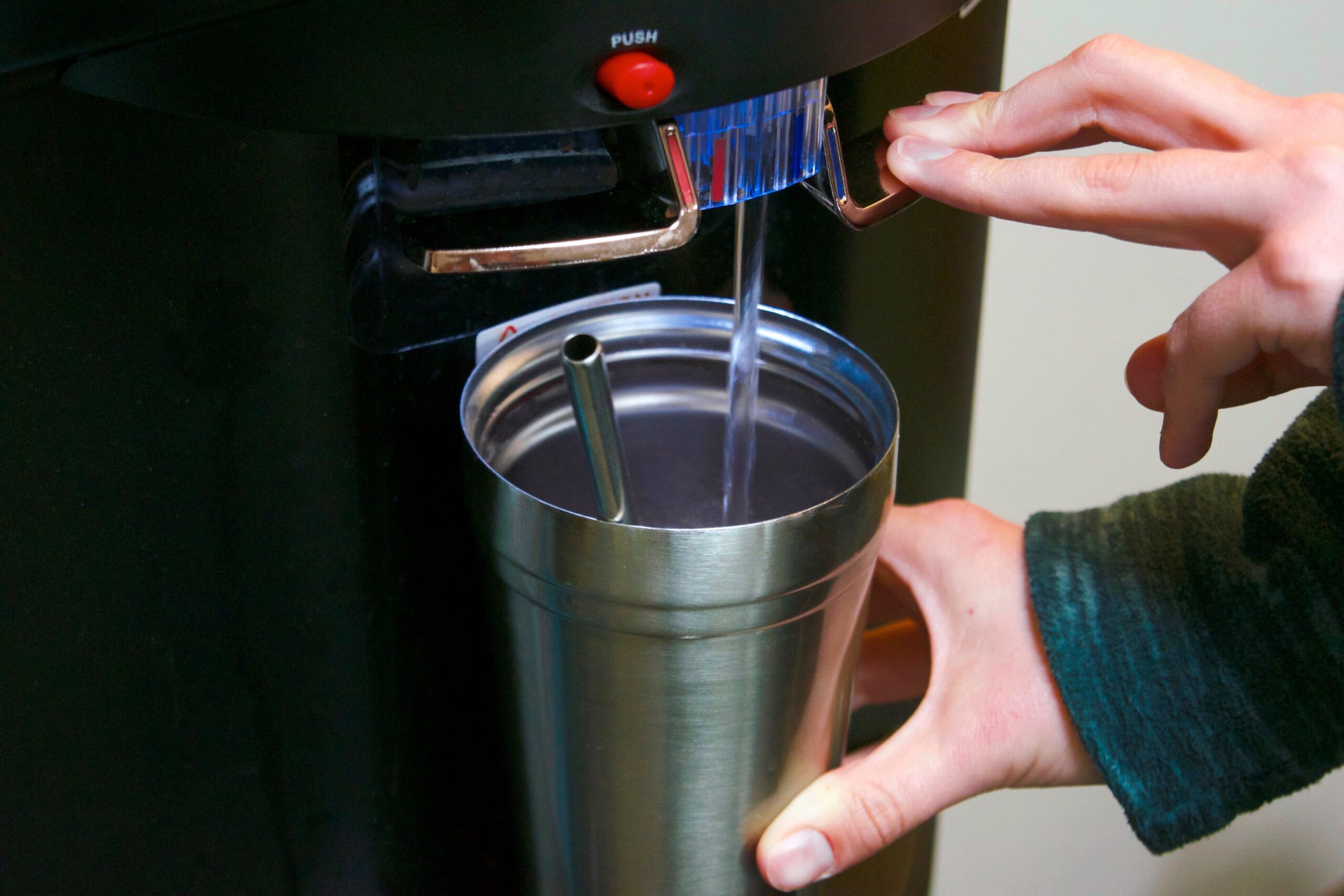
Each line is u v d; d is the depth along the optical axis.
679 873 0.34
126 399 0.28
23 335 0.27
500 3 0.21
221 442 0.30
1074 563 0.37
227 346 0.29
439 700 0.38
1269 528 0.35
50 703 0.30
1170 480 0.65
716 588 0.28
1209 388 0.32
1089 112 0.32
